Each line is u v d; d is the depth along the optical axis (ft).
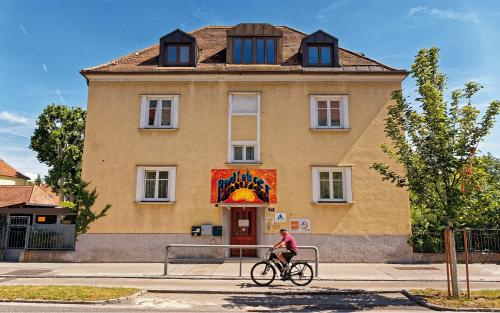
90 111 56.39
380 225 53.06
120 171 54.80
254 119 56.03
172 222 53.42
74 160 123.34
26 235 53.98
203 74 56.44
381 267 48.08
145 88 56.95
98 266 48.57
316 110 56.24
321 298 32.24
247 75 56.49
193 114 56.13
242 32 59.52
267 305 29.53
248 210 54.85
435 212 33.01
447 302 28.99
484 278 40.42
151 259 52.70
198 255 52.90
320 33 58.80
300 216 53.31
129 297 30.73
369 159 54.70
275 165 54.65
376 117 55.62
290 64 58.80
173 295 32.78
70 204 101.04
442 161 32.04
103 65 59.00
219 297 32.27
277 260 38.06
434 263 51.62
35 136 123.44
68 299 29.19
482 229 51.49
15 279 39.81
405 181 35.29
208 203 53.83
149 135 55.77
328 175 54.95
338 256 52.31
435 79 34.55
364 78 56.34
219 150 55.21
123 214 53.72
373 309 28.35
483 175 31.50
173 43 59.31
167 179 55.26
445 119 32.45
